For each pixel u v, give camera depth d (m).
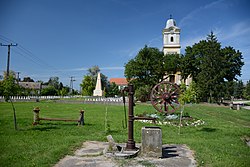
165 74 57.16
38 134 10.84
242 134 12.93
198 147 8.55
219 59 44.81
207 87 43.41
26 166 6.19
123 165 6.40
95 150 8.05
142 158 7.06
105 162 6.66
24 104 33.66
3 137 9.90
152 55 53.19
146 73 52.97
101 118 17.78
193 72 55.69
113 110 25.08
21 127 12.66
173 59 54.75
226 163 6.66
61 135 10.89
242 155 8.00
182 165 6.48
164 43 66.62
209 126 15.25
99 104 35.44
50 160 6.69
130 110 7.94
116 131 12.34
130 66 52.78
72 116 18.97
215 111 28.88
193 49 55.75
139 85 50.72
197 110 28.78
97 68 83.75
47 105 32.41
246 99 88.69
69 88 93.06
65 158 7.05
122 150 7.56
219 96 44.16
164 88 12.81
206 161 6.82
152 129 7.22
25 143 8.82
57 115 19.53
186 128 14.23
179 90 12.78
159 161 6.81
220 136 12.02
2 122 14.39
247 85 91.06
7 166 6.17
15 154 7.29
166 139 10.38
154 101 12.88
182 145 9.07
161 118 17.06
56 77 101.88
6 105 31.20
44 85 99.44
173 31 66.19
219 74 44.19
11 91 12.49
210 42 45.66
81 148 8.34
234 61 49.56
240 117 23.66
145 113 19.72
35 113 13.65
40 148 8.07
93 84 71.50
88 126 13.71
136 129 13.21
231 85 45.06
